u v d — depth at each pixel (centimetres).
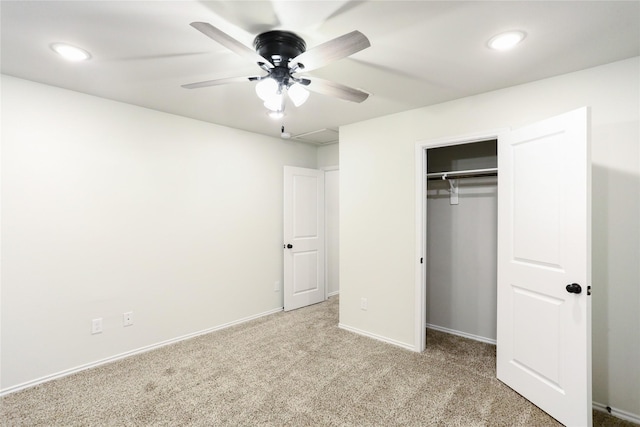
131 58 201
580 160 179
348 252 348
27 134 235
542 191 204
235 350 296
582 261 178
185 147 326
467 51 192
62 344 250
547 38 177
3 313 226
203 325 339
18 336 231
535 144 209
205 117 327
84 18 157
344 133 352
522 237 220
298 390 228
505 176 236
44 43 182
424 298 296
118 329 279
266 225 405
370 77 228
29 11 151
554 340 194
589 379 176
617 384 207
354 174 343
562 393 188
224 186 360
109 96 268
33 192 238
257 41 176
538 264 207
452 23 162
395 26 165
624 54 196
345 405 210
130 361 274
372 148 328
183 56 198
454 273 345
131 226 288
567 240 187
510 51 192
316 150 476
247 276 383
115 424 192
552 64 209
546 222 201
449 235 348
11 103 229
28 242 236
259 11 152
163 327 308
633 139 202
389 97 268
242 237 378
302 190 438
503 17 157
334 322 374
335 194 512
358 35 134
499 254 241
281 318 389
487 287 323
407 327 302
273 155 413
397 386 233
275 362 271
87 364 261
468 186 335
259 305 396
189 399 217
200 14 154
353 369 258
